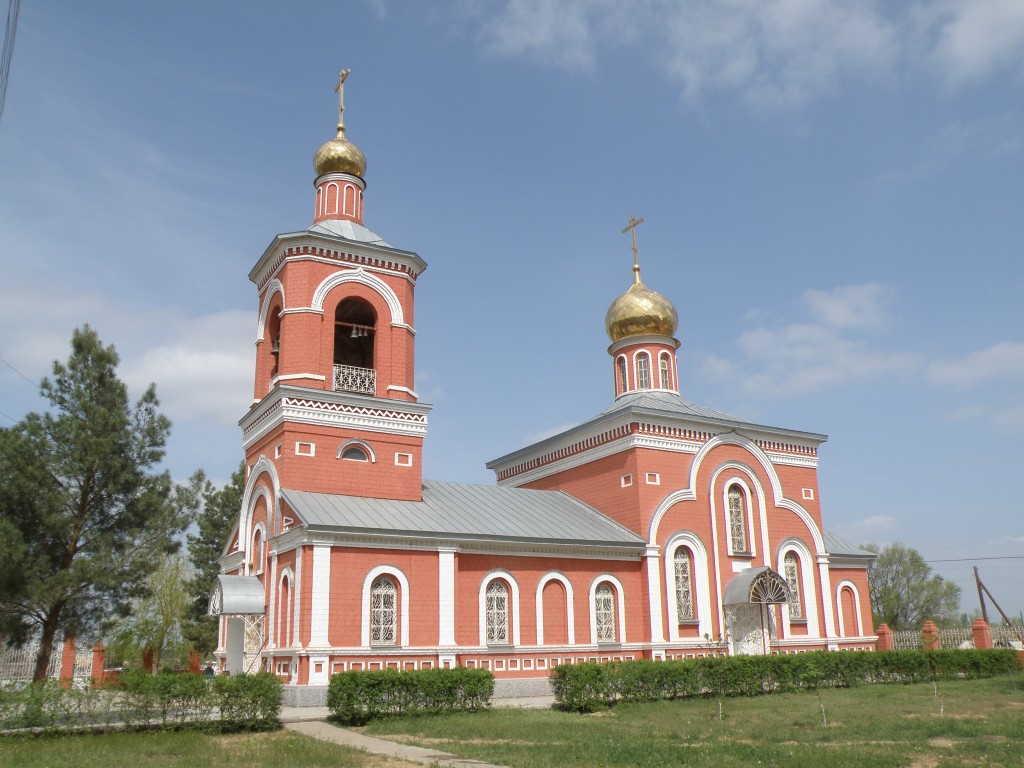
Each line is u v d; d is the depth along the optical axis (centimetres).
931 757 1477
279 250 3036
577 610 3003
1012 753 1484
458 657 2658
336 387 2909
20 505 2681
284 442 2750
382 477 2891
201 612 4466
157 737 1802
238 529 3095
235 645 2966
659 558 3231
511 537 2859
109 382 2931
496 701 2603
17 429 2722
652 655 3089
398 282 3117
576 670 2344
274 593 2670
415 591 2639
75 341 2920
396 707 2125
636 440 3331
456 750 1617
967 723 1903
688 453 3453
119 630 4256
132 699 1927
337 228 3162
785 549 3619
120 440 2858
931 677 3234
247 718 1972
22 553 2511
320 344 2909
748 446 3622
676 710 2277
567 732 1845
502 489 3462
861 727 1869
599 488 3488
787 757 1479
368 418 2903
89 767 1437
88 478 2808
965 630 4494
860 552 3984
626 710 2289
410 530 2641
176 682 1948
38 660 2664
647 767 1408
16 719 1830
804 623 3581
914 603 6950
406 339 3084
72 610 2797
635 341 4006
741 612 3394
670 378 3994
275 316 3184
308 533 2488
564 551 3020
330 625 2459
